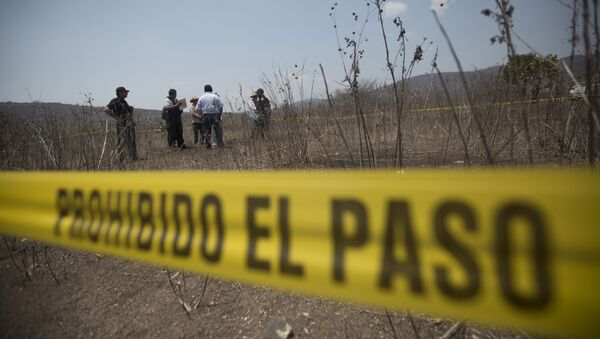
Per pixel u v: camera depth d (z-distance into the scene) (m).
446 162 3.12
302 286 0.79
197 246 0.95
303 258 0.78
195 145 7.02
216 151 4.94
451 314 0.64
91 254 1.93
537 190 0.55
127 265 1.80
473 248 0.61
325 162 3.18
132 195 1.08
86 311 1.44
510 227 0.58
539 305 0.56
